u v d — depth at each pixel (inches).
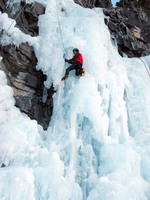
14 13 378.3
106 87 362.3
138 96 393.1
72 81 343.6
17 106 320.5
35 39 363.3
